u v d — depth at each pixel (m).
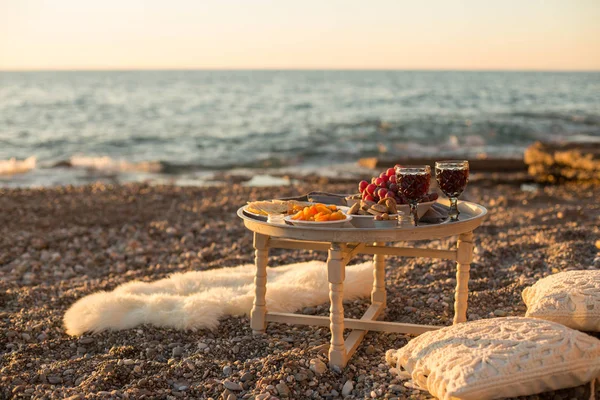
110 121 26.80
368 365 3.19
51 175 13.91
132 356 3.43
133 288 4.43
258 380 2.96
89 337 3.73
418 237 2.91
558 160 13.12
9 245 6.50
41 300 4.67
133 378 3.10
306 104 37.00
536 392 2.53
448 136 20.06
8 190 10.14
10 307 4.50
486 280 4.57
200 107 34.72
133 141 20.06
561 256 4.93
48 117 28.39
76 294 4.75
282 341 3.52
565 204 8.43
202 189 10.09
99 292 4.66
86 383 2.99
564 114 28.22
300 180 13.00
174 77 119.69
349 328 3.59
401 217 2.97
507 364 2.45
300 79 101.31
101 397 2.83
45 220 7.61
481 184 11.91
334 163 15.55
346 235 2.89
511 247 5.40
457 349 2.65
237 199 9.02
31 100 39.91
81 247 6.46
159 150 18.22
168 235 6.87
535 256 5.12
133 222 7.58
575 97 44.59
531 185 11.91
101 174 14.12
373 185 3.32
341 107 34.75
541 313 3.17
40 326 3.96
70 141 19.97
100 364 3.23
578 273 3.45
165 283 4.56
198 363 3.23
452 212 3.20
